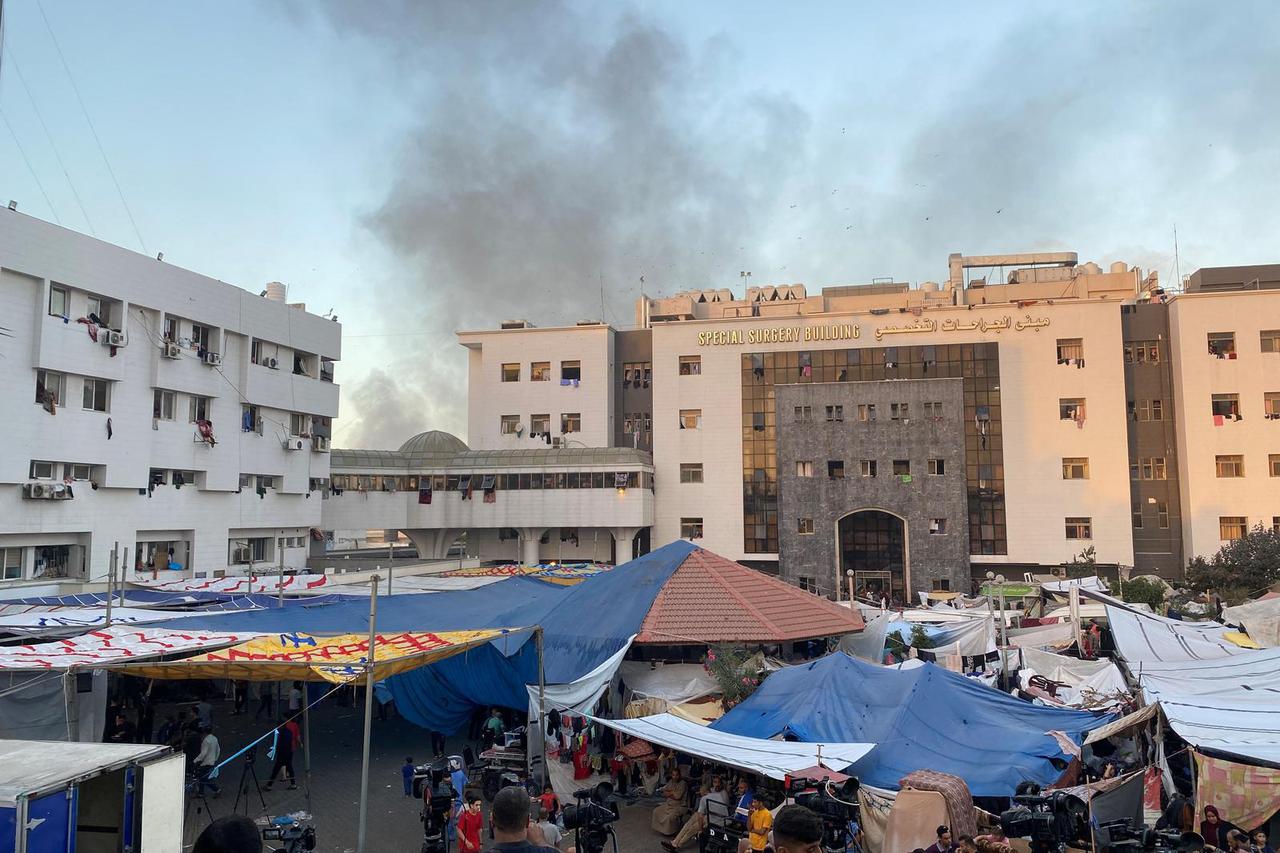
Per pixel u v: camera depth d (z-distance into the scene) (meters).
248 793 21.31
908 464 63.72
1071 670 29.38
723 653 25.95
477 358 76.50
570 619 29.50
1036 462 64.81
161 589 35.44
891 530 65.88
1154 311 66.31
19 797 8.18
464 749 25.66
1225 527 61.81
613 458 65.62
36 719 17.98
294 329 50.25
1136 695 24.55
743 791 18.05
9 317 33.88
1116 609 30.69
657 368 71.50
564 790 21.31
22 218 33.97
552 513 65.69
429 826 17.39
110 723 24.77
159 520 41.06
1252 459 61.94
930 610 43.25
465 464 67.12
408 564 52.28
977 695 21.69
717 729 21.06
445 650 20.08
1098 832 15.03
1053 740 18.95
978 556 64.69
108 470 37.94
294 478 50.53
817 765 16.48
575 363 72.94
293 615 29.05
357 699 33.41
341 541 99.00
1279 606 30.77
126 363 39.06
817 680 22.05
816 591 63.66
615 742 24.23
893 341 67.81
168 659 21.12
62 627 24.72
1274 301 62.94
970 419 66.06
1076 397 64.88
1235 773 15.38
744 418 69.81
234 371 46.00
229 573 45.41
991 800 17.14
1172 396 65.38
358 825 17.67
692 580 31.56
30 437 34.59
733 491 69.31
